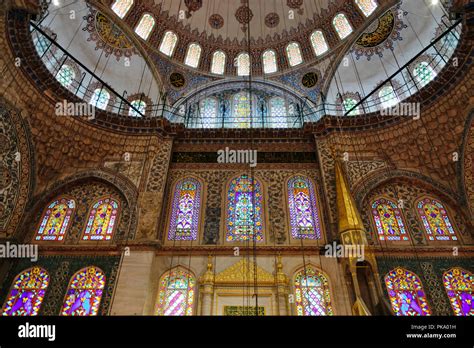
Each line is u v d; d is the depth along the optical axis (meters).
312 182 12.52
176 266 10.47
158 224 11.05
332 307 9.56
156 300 9.86
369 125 12.75
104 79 14.20
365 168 12.27
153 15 15.27
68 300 9.76
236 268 10.28
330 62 15.13
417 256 10.43
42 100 11.03
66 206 11.71
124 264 10.05
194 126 14.88
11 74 9.98
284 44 16.41
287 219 11.54
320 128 13.33
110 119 12.67
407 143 12.23
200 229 11.35
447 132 11.41
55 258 10.50
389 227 11.19
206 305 9.44
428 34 12.84
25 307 9.61
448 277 9.99
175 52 15.81
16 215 10.70
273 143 13.70
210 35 16.61
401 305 9.56
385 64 14.16
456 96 10.97
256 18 16.83
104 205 11.80
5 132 10.41
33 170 11.16
